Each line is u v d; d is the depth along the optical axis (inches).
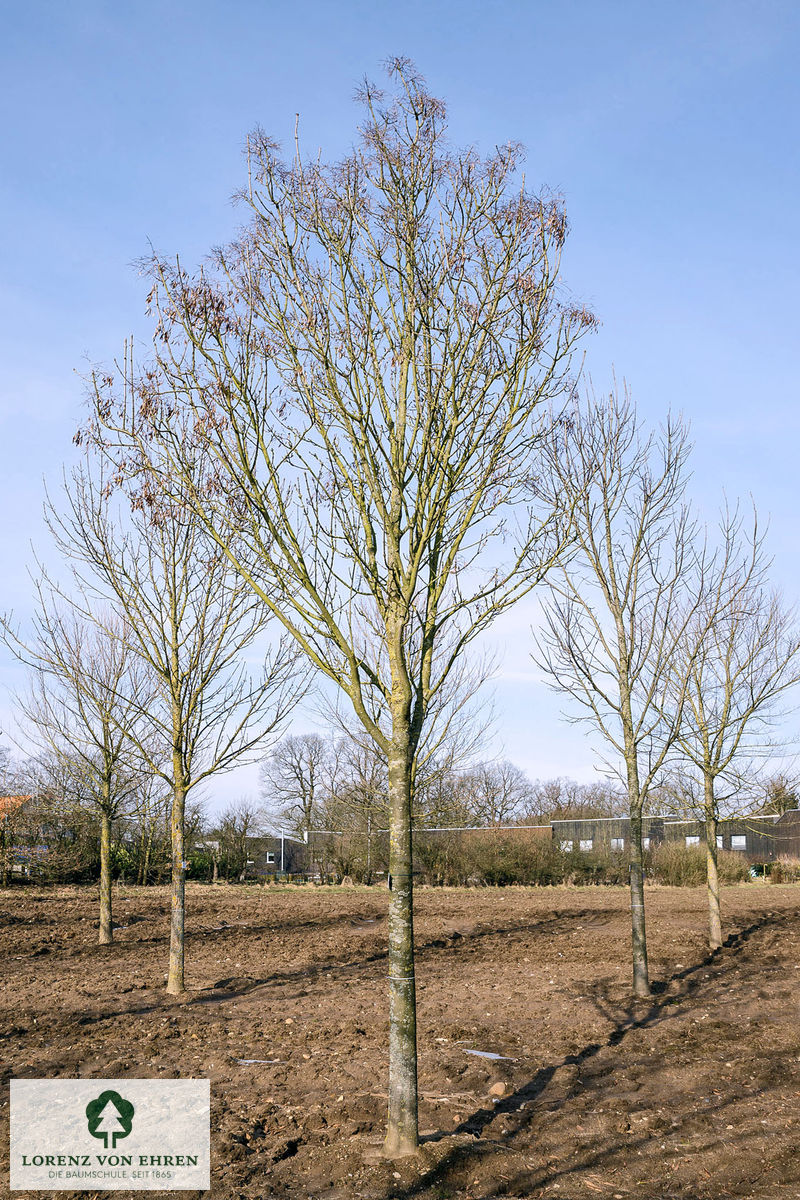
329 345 257.9
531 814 2082.9
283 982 509.7
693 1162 237.3
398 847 244.1
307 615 258.2
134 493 285.9
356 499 253.9
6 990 491.8
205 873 1585.9
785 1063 326.0
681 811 607.2
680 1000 445.4
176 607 464.4
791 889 1170.0
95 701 514.6
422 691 252.4
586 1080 312.7
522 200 264.1
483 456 267.3
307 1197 215.0
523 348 265.4
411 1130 237.9
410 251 257.3
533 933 721.0
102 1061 337.7
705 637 519.2
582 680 472.7
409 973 242.8
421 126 265.1
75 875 1284.4
